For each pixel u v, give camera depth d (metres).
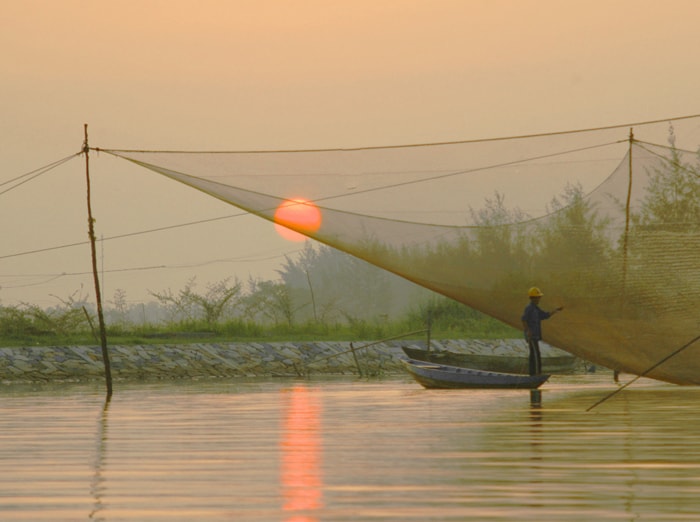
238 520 27.06
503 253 60.78
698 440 43.88
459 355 99.38
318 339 151.75
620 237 60.00
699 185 58.69
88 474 35.09
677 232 59.69
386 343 150.75
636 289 61.50
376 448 41.88
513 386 80.56
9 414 61.56
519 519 26.75
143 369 121.81
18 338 134.75
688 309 61.75
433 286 61.78
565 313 63.22
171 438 46.50
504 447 41.78
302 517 27.31
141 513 28.09
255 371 128.12
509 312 63.34
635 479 33.12
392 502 29.27
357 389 87.12
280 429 50.25
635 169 58.44
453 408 62.16
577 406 62.56
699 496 29.92
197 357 127.88
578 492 30.66
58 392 87.94
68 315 141.50
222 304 160.62
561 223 59.94
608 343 65.00
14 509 28.77
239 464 37.34
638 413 57.28
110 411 63.56
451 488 31.55
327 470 35.59
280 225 60.91
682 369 65.31
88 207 83.75
